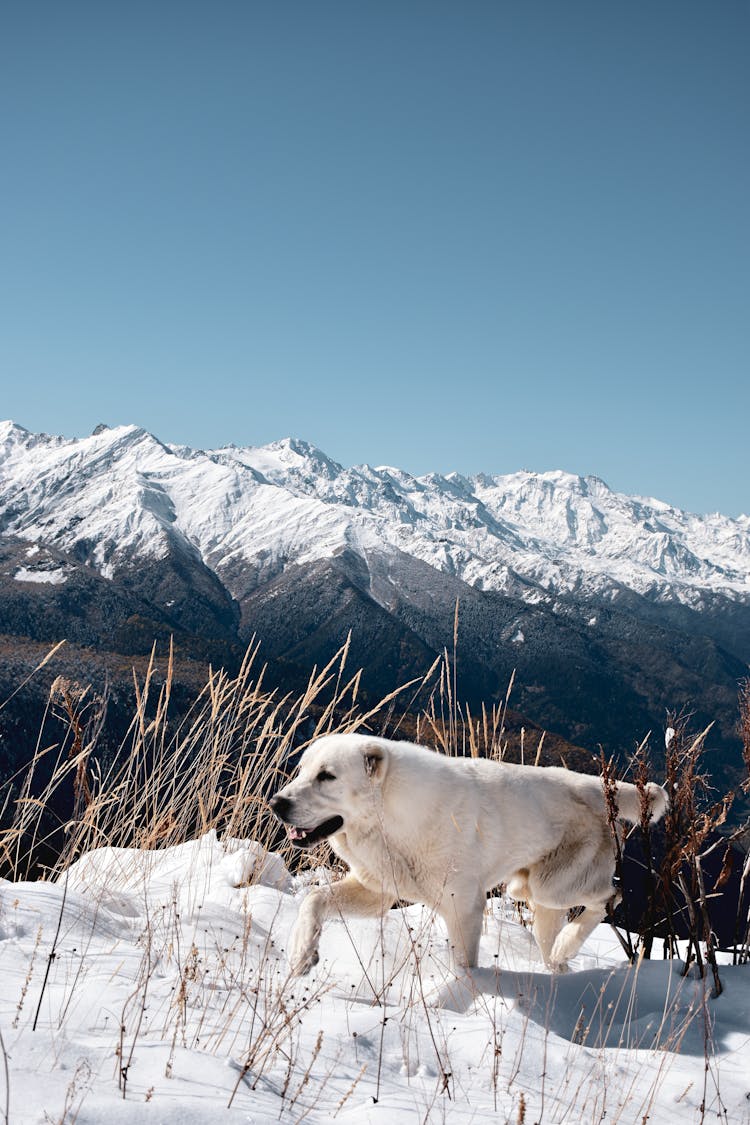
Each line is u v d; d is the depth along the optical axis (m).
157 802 4.11
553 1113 2.58
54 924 3.23
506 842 3.54
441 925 3.74
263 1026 2.61
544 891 3.65
